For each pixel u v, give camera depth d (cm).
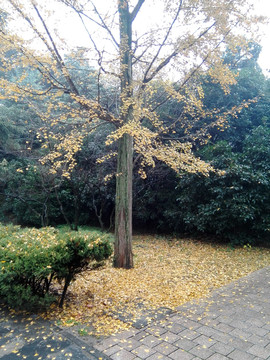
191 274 564
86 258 369
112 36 562
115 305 396
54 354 271
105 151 991
